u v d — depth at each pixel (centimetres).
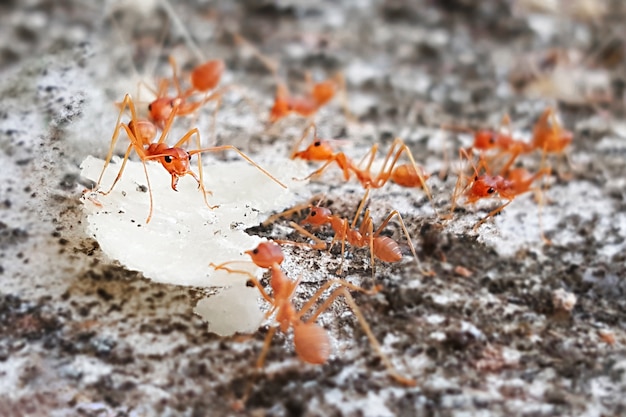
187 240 11
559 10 16
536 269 11
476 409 10
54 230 11
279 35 15
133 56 14
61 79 13
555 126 12
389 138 13
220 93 13
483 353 11
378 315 11
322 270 11
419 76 14
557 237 12
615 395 10
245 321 11
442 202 12
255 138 13
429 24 16
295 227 11
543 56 15
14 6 15
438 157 13
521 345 11
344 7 16
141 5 15
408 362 10
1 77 13
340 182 12
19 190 11
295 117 13
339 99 14
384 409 10
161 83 13
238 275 11
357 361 10
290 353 10
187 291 11
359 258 11
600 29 16
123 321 11
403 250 11
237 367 10
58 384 10
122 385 10
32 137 12
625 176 13
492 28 15
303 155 12
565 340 11
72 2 15
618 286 11
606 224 12
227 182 11
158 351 10
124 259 10
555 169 13
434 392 10
